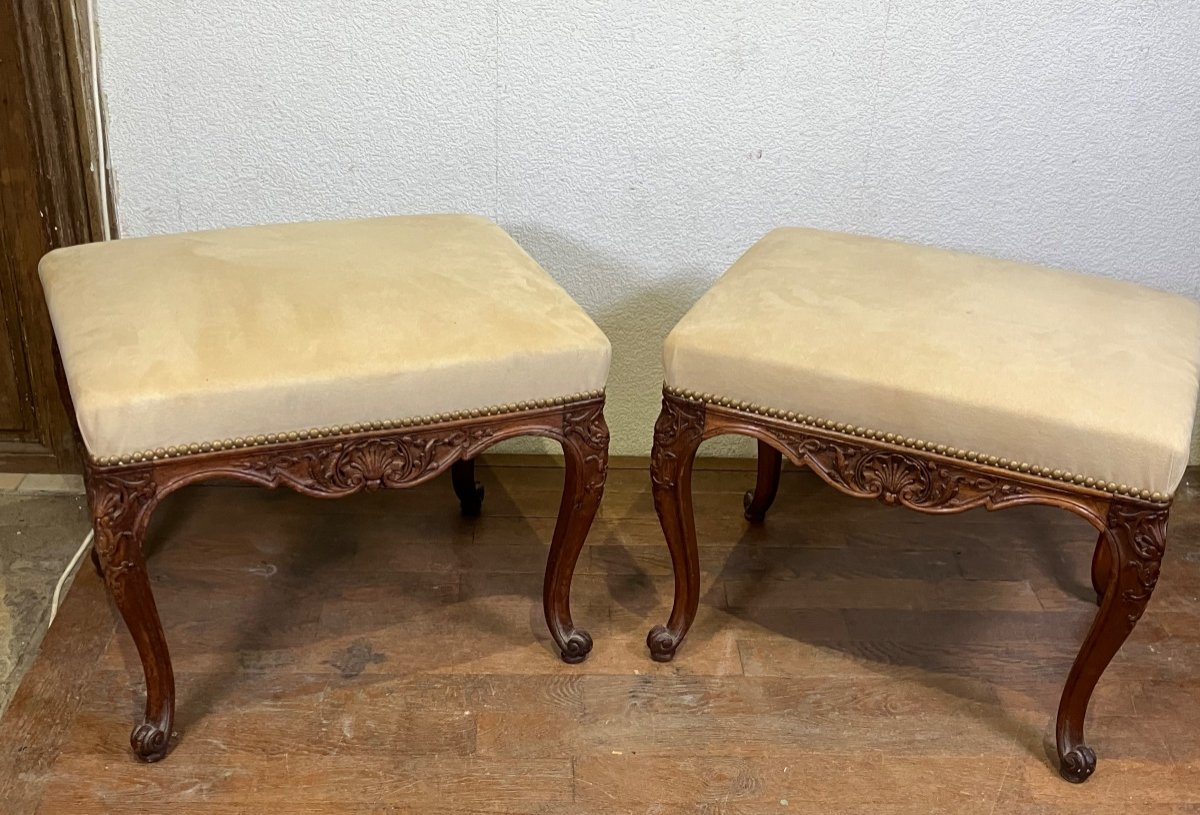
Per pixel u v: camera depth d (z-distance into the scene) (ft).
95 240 5.57
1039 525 6.16
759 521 6.05
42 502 5.98
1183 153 5.71
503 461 6.43
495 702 4.76
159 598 5.24
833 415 4.23
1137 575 4.10
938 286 4.63
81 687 4.73
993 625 5.39
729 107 5.55
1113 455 3.92
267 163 5.53
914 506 4.28
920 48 5.45
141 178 5.50
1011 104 5.59
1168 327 4.45
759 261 4.90
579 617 5.28
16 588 5.34
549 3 5.27
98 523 3.91
